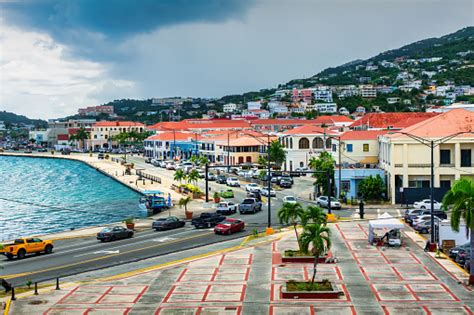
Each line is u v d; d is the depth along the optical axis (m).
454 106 136.50
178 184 143.88
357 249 64.38
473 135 98.38
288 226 81.06
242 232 78.31
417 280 51.28
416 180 100.94
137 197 134.75
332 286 48.53
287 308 43.84
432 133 99.62
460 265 56.78
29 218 111.00
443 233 63.62
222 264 59.03
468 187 49.53
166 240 74.19
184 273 55.69
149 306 45.31
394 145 100.75
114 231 75.88
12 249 65.00
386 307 43.66
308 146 155.50
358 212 92.38
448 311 42.56
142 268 58.53
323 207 98.25
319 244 47.88
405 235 72.50
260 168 165.00
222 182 142.25
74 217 110.00
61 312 44.12
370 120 154.75
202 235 76.94
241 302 45.75
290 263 58.66
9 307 45.59
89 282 53.22
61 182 173.00
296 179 145.12
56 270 59.09
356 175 107.38
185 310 44.09
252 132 197.12
